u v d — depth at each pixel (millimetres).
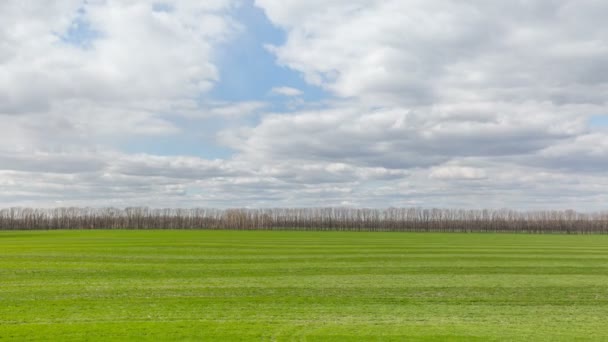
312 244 64500
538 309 21125
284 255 46969
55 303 21562
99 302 21859
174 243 64750
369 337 15688
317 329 16719
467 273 33562
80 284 27469
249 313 19562
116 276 31172
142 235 91438
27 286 26594
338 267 36781
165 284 27641
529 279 30562
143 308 20484
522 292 25547
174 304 21469
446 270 35219
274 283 28266
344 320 18375
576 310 20969
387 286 27281
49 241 69250
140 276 31172
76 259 42125
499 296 24328
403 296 24125
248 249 54469
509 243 71312
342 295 24266
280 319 18406
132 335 15672
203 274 32312
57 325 17078
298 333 16125
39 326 16906
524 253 51188
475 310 20781
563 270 35781
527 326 17656
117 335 15672
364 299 23203
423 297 23875
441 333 16328
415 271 34469
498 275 32531
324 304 21828
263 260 42000
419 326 17406
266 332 16219
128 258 43281
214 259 42688
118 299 22656
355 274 32656
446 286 27406
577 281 29844
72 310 19969
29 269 34750
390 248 57406
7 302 21781
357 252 51031
